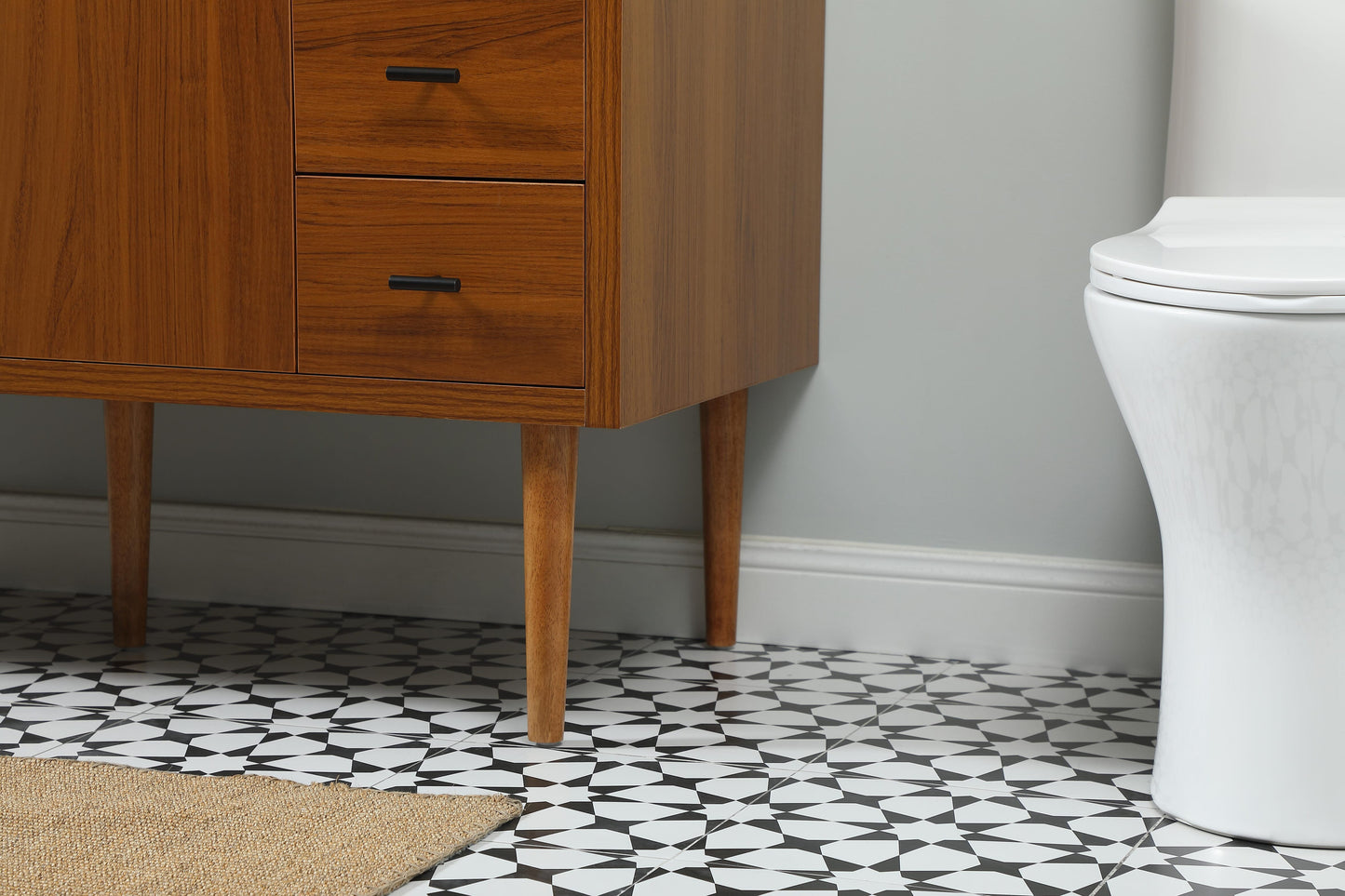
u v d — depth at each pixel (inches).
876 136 66.2
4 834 44.3
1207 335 41.9
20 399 78.5
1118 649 64.7
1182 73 59.4
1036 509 65.9
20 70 53.1
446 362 50.2
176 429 76.7
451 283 49.3
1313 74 57.0
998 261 65.3
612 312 48.1
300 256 51.1
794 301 64.5
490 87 48.4
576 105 47.5
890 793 49.8
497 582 72.5
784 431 68.9
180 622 72.4
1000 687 62.6
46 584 78.7
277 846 43.5
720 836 45.8
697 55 53.0
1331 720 44.9
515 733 55.9
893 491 67.7
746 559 69.4
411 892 41.4
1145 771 52.2
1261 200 57.6
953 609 66.7
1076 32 63.3
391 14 49.1
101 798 47.4
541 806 48.4
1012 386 65.6
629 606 71.2
